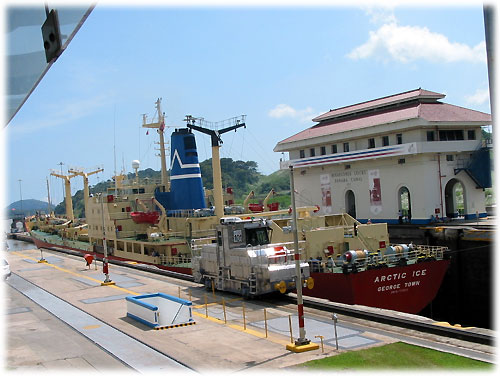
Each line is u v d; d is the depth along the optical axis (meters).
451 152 42.19
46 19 3.78
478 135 44.56
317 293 26.11
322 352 13.96
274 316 19.28
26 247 72.88
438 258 27.34
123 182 50.44
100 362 13.74
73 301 23.66
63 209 176.00
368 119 47.41
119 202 45.38
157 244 36.78
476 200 43.69
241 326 17.78
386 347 14.20
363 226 29.53
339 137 48.03
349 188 48.75
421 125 40.44
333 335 16.00
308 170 53.94
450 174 42.47
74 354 14.63
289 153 56.41
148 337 16.53
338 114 53.25
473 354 13.40
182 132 41.72
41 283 29.67
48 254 48.31
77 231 59.66
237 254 23.33
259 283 22.03
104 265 28.20
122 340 16.19
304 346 14.28
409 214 45.12
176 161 41.97
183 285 27.50
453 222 40.59
